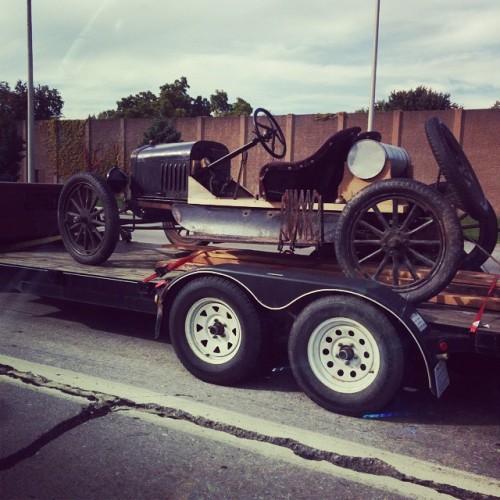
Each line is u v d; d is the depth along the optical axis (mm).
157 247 7273
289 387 3908
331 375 3502
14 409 3406
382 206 4113
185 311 3963
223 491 2578
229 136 29719
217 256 5098
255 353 3742
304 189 4938
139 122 32719
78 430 3148
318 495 2564
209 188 5680
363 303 3365
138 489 2578
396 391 3299
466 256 5145
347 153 4828
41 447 2947
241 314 3746
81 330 5203
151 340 4945
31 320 5512
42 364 4215
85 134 34094
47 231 7133
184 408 3467
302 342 3545
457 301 3961
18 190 6750
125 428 3188
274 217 4844
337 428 3260
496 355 3258
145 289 4453
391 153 4570
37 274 5223
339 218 4109
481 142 24484
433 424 3359
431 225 3965
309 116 27672
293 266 4848
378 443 3082
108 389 3748
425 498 2566
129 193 6418
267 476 2715
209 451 2947
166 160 5887
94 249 5562
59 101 34844
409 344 3328
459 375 4230
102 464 2791
